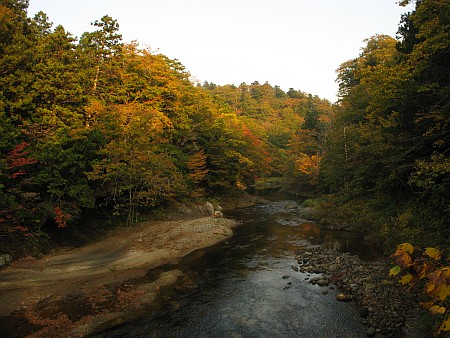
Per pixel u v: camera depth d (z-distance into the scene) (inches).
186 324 450.0
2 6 819.4
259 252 797.9
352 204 1172.5
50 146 759.7
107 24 1130.7
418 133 624.7
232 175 1798.7
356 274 613.6
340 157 1187.3
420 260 129.7
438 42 486.0
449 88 474.0
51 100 856.3
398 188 803.4
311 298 526.9
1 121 700.0
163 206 1256.8
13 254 684.7
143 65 1253.1
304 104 5231.3
